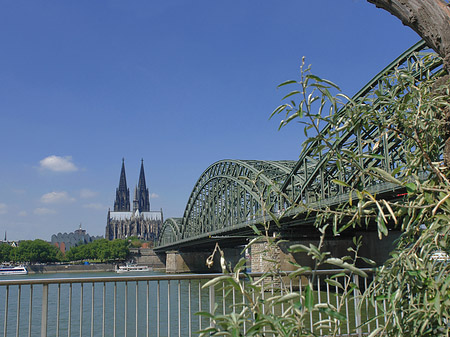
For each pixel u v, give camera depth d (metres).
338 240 51.38
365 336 8.66
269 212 4.06
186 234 126.44
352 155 4.25
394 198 33.25
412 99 4.54
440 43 4.08
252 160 76.88
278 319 3.26
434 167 4.02
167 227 173.88
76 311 30.06
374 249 51.09
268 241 3.91
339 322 3.77
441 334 3.76
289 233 50.62
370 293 4.08
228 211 85.44
